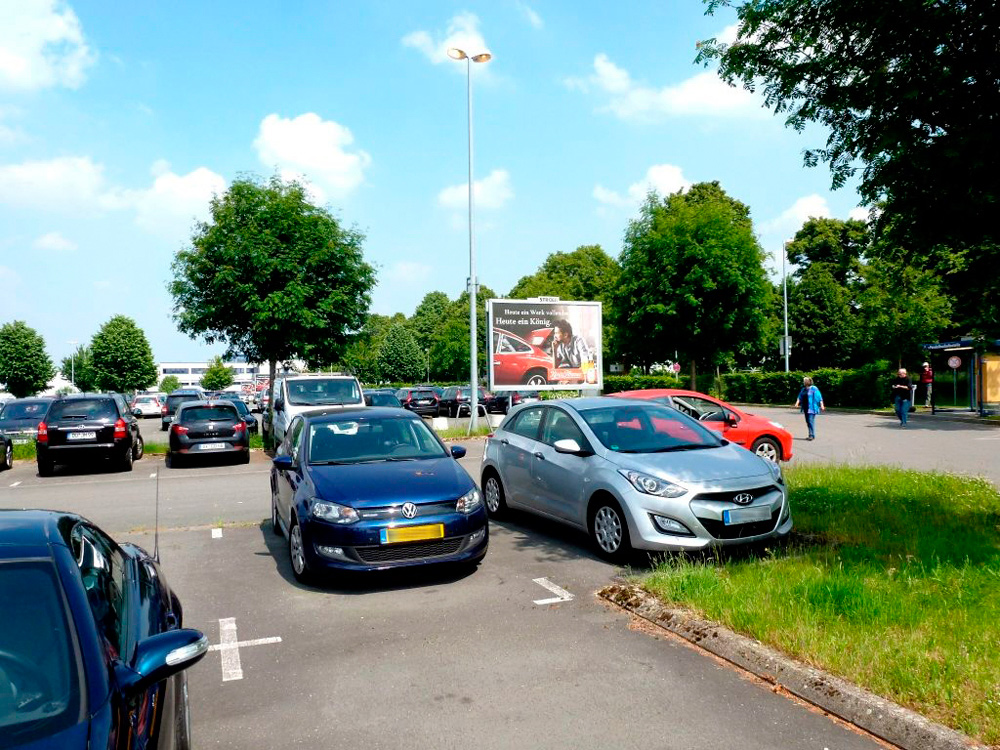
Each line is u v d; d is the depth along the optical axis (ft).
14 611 8.36
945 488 32.48
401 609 19.54
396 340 296.51
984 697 12.48
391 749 12.19
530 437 29.04
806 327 168.55
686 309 94.68
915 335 110.52
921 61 21.31
